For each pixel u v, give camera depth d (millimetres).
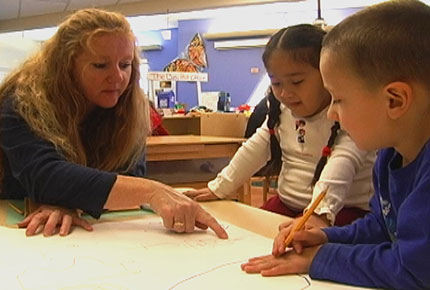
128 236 823
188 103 8492
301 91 1128
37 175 945
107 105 1103
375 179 764
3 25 7977
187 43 8648
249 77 8242
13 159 1007
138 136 1215
